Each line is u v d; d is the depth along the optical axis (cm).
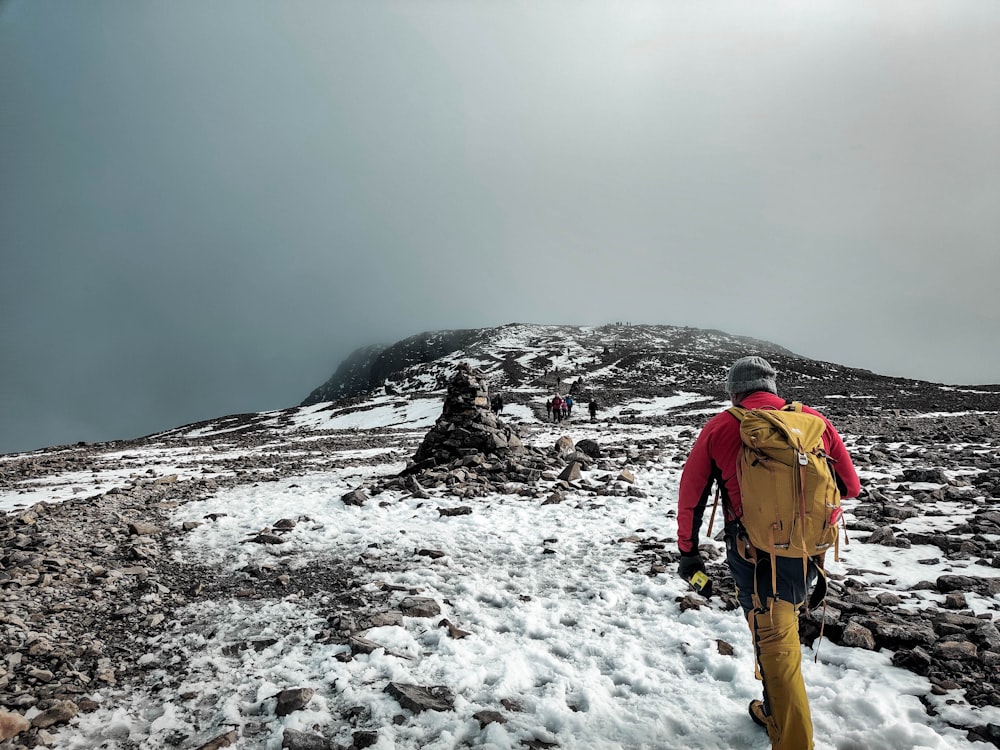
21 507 1191
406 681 429
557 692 411
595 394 5656
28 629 525
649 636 499
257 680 439
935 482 1083
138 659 482
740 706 386
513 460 1370
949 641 437
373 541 827
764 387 335
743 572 320
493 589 625
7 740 361
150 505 1138
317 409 7219
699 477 319
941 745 327
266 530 898
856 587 565
